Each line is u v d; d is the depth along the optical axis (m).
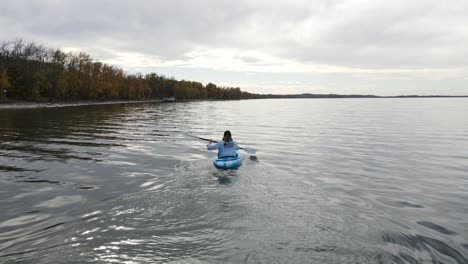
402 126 26.67
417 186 8.61
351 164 11.38
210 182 8.23
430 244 5.06
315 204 6.70
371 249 4.75
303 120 34.22
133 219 5.73
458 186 8.63
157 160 11.66
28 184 8.34
